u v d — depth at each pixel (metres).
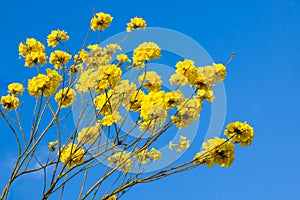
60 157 3.13
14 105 3.56
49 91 3.14
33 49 3.57
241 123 2.99
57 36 3.59
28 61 3.48
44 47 3.62
